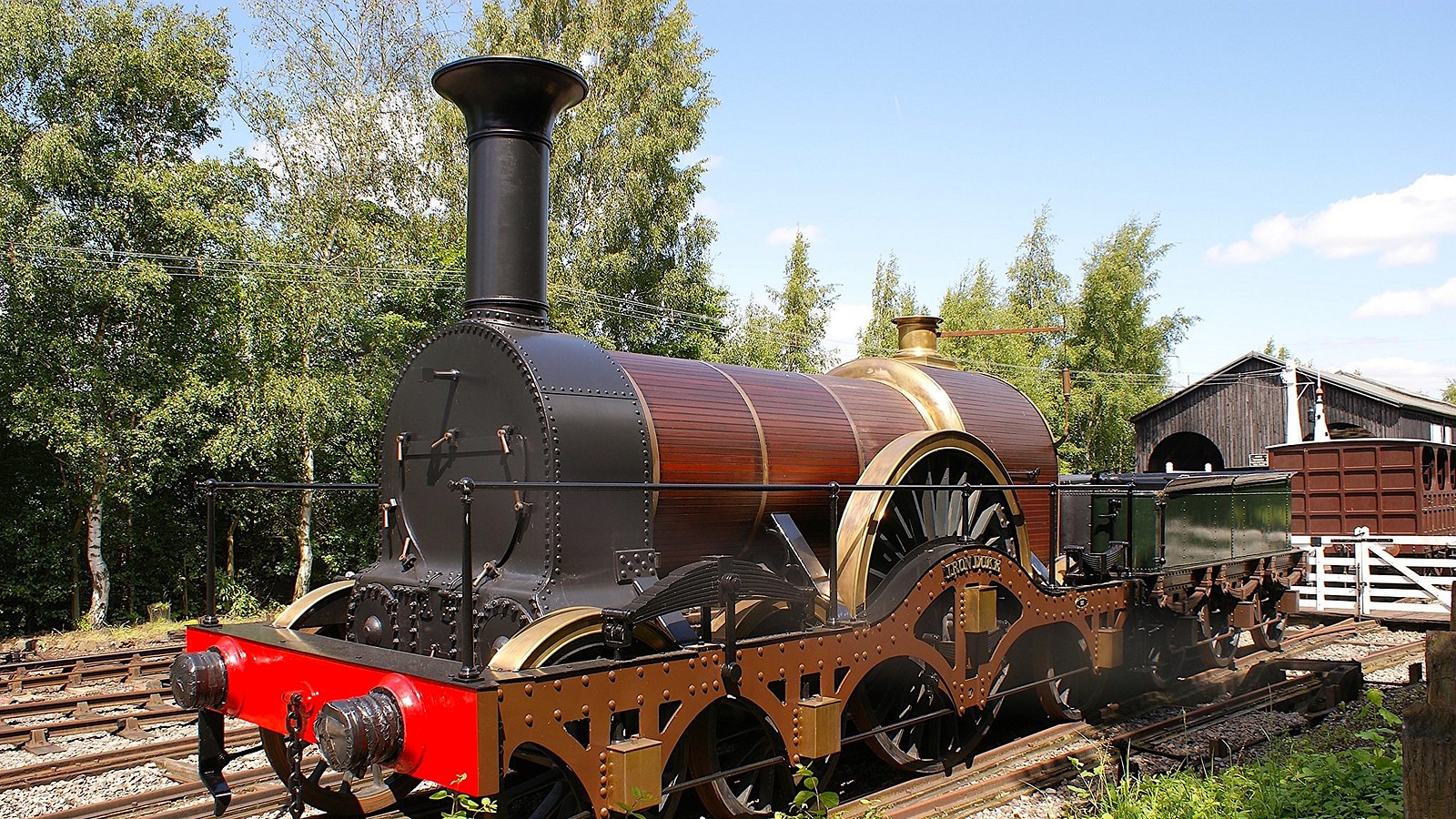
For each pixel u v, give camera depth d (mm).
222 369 16578
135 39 16188
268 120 18547
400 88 20734
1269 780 5363
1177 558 9359
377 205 19844
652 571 5395
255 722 5148
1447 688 3234
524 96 5586
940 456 6945
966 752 6816
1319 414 25500
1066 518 9273
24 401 14516
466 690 3986
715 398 6066
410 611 5422
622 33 23828
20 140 14859
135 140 16422
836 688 5652
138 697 9430
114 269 15047
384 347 18109
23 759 7410
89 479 16234
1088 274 37469
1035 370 33750
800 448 6367
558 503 4957
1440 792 3154
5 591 16125
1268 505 11828
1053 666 7832
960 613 6461
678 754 5227
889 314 40406
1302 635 13039
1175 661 9578
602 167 22734
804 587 5738
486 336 5352
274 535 19656
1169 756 6852
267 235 17203
